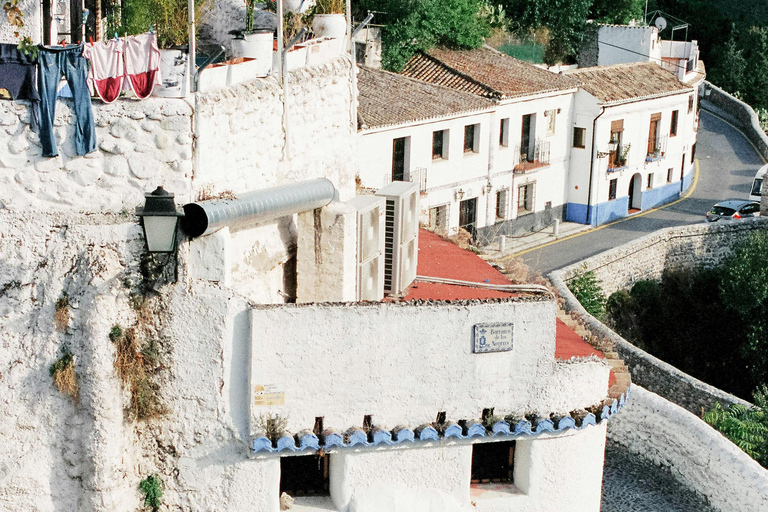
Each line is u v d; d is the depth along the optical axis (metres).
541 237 66.75
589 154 68.94
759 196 74.00
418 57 66.44
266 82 19.67
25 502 18.28
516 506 20.28
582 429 20.30
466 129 60.72
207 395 18.41
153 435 18.50
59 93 17.12
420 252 27.70
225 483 18.86
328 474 19.86
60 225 17.56
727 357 62.56
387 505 19.47
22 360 17.88
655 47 82.12
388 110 55.06
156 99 17.36
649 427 30.23
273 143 19.97
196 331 18.09
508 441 20.67
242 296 18.12
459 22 67.81
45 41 20.84
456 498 19.83
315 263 21.16
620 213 72.94
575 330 23.44
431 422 19.34
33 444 18.14
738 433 33.81
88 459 18.02
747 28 113.38
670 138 76.88
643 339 60.84
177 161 17.53
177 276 17.88
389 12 65.19
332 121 22.30
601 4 89.06
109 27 23.23
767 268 60.72
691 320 62.97
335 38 23.20
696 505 28.33
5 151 17.23
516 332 19.36
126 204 17.61
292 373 18.42
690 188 81.69
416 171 56.50
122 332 17.83
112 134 17.34
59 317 17.66
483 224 63.38
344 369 18.64
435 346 18.98
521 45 77.69
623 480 29.44
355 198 22.69
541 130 66.44
